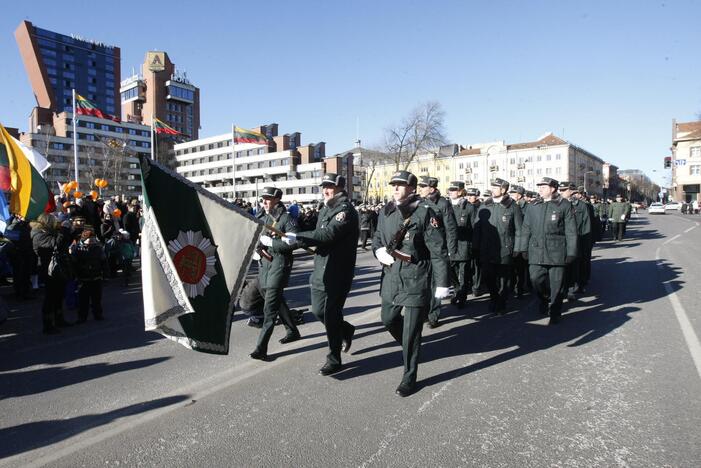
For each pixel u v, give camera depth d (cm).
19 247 794
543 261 604
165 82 10412
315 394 383
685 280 890
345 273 427
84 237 636
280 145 7812
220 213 388
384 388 395
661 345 499
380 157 5772
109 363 467
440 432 317
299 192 7312
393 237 399
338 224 410
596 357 465
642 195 15038
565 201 600
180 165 9181
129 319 655
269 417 342
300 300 773
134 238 1208
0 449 302
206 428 326
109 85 11881
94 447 302
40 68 10462
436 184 634
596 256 1316
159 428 327
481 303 741
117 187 6956
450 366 448
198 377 425
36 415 350
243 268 394
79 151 7875
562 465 277
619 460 282
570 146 8625
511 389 389
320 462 282
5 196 719
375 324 607
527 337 539
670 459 283
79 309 634
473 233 703
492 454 289
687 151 7388
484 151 9212
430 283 396
